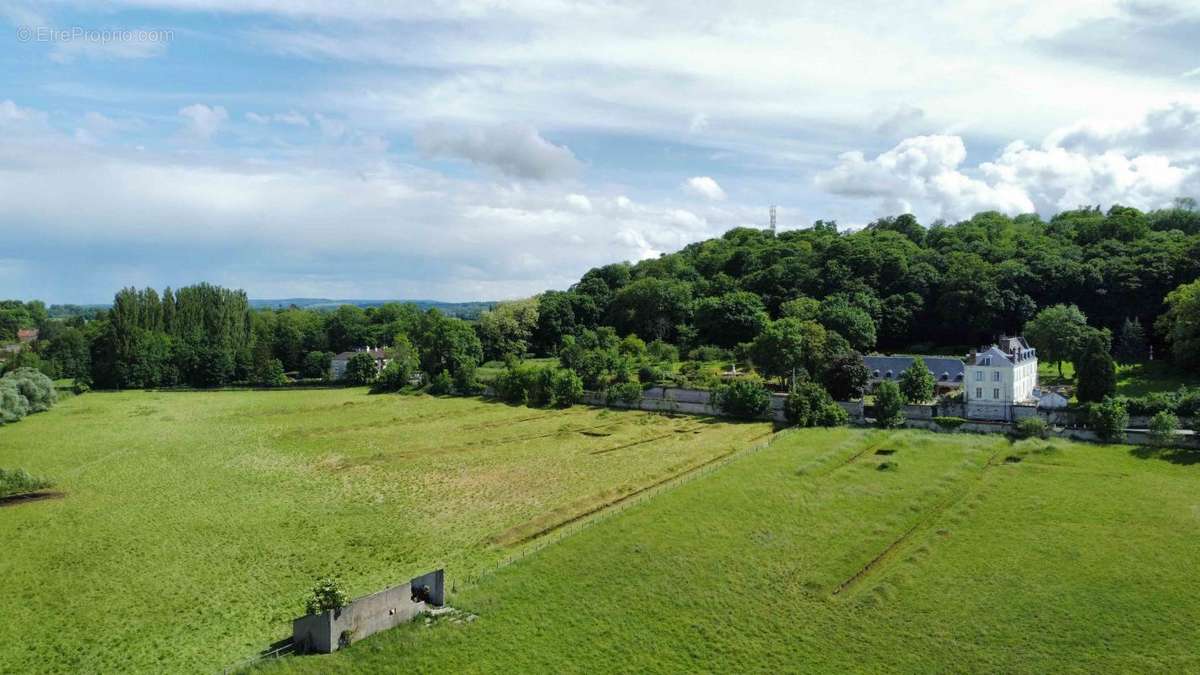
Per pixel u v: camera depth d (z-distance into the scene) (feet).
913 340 581.94
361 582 193.88
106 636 168.25
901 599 176.96
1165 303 470.39
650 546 208.33
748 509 235.40
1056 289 529.45
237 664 151.02
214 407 499.51
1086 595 176.04
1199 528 210.38
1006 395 365.61
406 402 508.12
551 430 390.83
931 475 266.98
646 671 150.20
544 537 225.56
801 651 156.56
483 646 157.79
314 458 335.67
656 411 431.43
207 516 250.37
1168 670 146.00
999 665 149.89
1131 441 297.12
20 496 275.80
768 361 447.83
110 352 623.77
